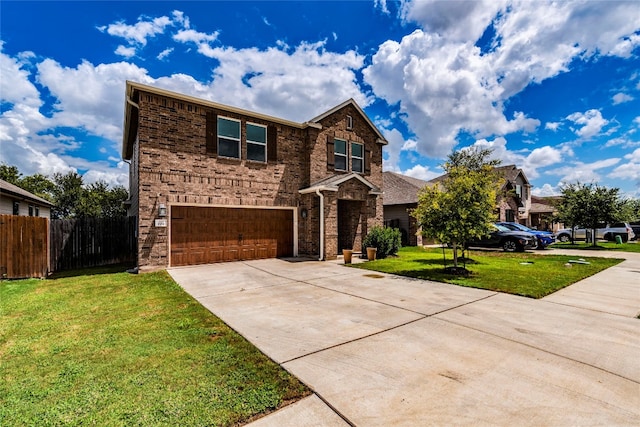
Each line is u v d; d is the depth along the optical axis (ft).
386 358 11.36
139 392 8.99
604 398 8.77
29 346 12.50
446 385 9.48
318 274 29.45
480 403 8.54
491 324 15.14
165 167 32.12
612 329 14.40
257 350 12.04
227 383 9.50
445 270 30.35
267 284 24.97
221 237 36.24
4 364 10.91
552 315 16.56
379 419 7.82
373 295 21.25
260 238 39.58
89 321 15.62
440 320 15.75
